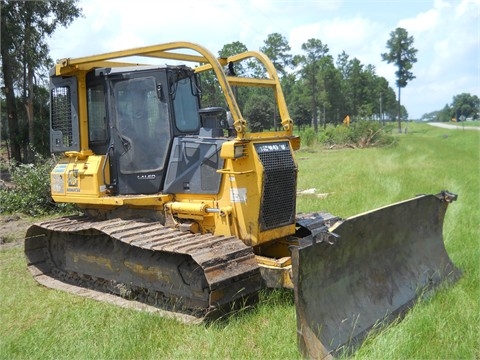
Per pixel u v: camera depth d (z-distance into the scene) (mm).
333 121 69188
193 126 6293
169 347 4613
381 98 71625
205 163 5789
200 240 5387
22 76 24547
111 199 6129
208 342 4594
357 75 68625
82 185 6523
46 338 4855
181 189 5977
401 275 5500
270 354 4312
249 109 35594
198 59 6816
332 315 4527
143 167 6215
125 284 6074
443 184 13172
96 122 6590
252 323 4926
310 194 12305
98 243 6523
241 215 5555
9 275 7195
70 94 6656
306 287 4344
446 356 4180
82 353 4520
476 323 4707
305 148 36281
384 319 4871
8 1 22000
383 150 30125
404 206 5531
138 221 6223
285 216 5824
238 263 5090
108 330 4945
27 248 7262
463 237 7477
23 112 24531
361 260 5070
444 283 5758
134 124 6227
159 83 6004
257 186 5492
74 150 6680
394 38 60219
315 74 63000
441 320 4719
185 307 5418
